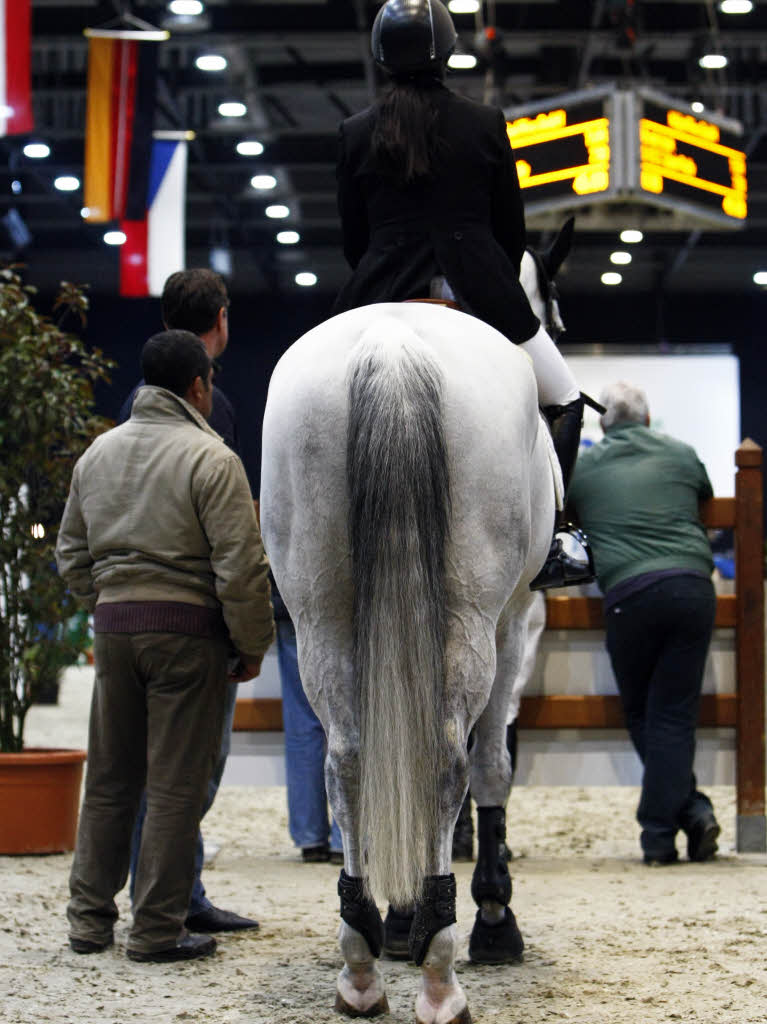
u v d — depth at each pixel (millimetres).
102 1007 3498
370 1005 3385
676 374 22531
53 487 6312
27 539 6281
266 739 6367
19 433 6188
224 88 18734
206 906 4473
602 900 5031
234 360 28672
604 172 9336
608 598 6039
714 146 9977
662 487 6102
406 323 3186
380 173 3533
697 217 9898
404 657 2887
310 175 22719
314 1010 3469
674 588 5867
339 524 3041
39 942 4258
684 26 16859
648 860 5965
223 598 3912
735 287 27906
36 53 17688
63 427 6219
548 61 18156
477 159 3529
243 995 3629
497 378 3158
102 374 6527
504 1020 3381
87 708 13852
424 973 3191
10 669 6316
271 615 4008
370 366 2980
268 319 28703
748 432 28031
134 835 4414
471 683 3053
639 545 5992
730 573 13008
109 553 4090
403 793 2865
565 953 4152
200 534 4023
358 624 2928
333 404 3031
